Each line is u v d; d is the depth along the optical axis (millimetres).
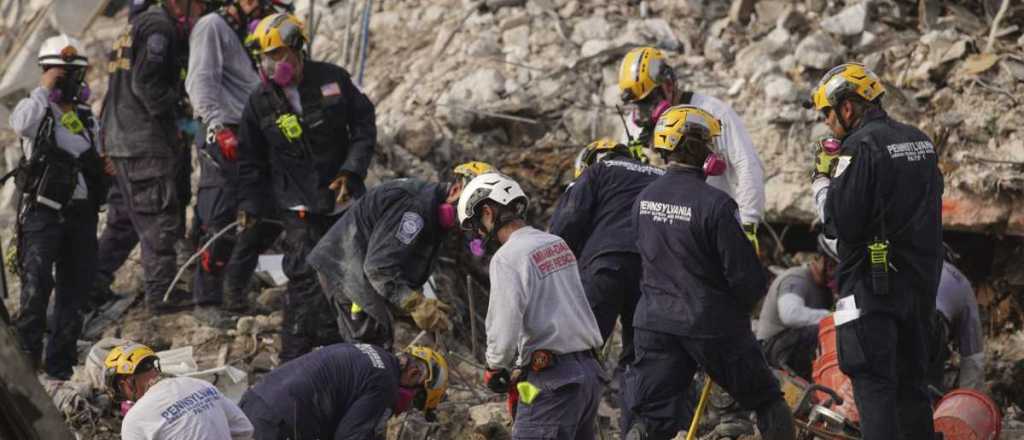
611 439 23500
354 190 24703
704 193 19203
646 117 23609
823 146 20297
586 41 34562
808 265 27156
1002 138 30203
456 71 34156
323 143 24766
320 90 24609
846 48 33219
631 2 36000
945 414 22578
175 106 27953
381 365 19938
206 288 27766
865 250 19344
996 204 29250
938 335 23812
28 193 25547
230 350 26688
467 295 30562
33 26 35750
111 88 27672
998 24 32969
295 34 24203
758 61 33000
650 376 19844
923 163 19250
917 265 19281
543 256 18219
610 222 22062
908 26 34094
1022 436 24344
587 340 18500
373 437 19750
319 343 25156
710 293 19219
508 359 18094
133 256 31641
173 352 25844
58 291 26328
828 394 23078
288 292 25297
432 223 21578
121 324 28344
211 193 27594
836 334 19828
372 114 25297
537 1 35906
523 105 32688
